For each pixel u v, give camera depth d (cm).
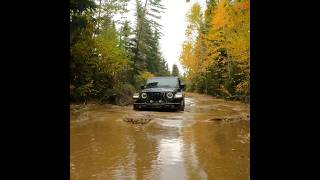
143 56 3975
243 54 1725
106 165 574
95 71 1903
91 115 1273
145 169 553
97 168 554
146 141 795
